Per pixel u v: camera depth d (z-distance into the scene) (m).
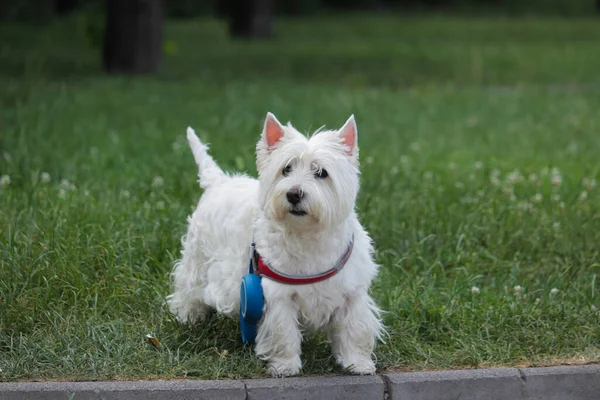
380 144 13.96
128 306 7.32
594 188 10.77
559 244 8.84
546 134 15.27
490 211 9.46
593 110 17.84
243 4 34.41
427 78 23.45
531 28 40.38
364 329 6.30
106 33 22.88
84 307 7.24
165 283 7.69
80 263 7.69
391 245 8.71
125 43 22.62
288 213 5.88
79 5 41.16
